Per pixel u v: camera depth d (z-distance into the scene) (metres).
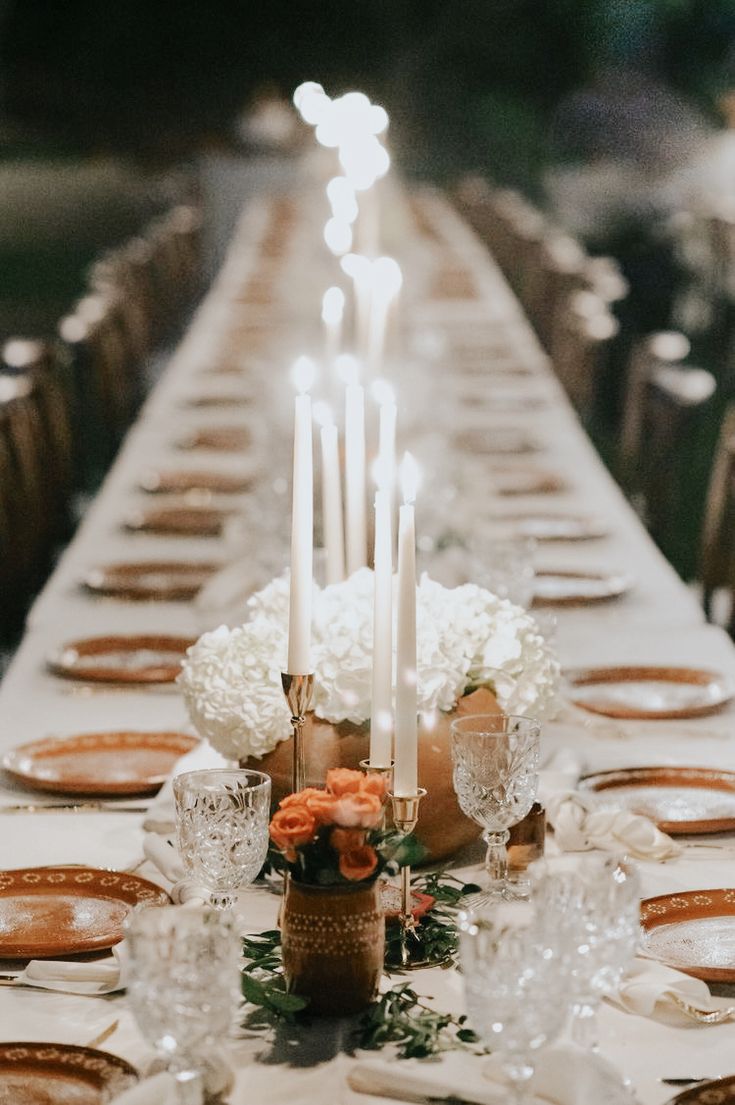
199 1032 1.20
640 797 2.11
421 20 21.75
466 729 1.63
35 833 2.01
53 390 4.94
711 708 2.48
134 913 1.24
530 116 21.44
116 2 22.20
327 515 1.95
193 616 3.02
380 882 1.54
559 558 3.36
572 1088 1.29
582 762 2.21
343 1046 1.43
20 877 1.81
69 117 22.64
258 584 2.81
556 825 1.90
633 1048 1.44
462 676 1.79
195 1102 1.25
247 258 8.88
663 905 1.72
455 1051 1.41
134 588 3.12
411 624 1.49
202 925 1.19
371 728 1.57
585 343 5.95
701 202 11.00
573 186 15.05
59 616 3.01
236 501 3.88
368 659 1.75
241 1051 1.42
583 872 1.30
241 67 22.44
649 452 4.64
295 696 1.56
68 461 4.98
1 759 2.23
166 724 2.45
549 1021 1.19
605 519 3.70
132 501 3.92
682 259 10.84
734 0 20.28
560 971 1.18
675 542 6.36
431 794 1.80
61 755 2.30
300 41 22.17
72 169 21.78
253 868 1.53
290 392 3.41
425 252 8.11
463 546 3.08
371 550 2.41
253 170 12.93
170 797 2.05
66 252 16.61
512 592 2.50
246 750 1.77
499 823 1.62
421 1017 1.44
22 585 4.18
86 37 22.42
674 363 4.81
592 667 2.64
